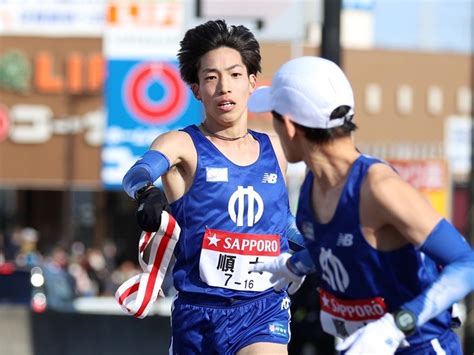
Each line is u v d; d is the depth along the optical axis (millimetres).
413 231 10484
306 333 25875
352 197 10820
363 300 11148
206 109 14523
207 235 14391
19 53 70188
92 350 32250
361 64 77625
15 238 68875
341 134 10914
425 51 78625
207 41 14508
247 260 14445
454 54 79188
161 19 65000
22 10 69875
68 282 41375
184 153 14227
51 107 70688
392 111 78062
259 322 14547
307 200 11344
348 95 10938
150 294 14078
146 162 13406
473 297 34344
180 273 14633
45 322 32344
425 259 10984
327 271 11344
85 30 69062
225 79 14398
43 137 70938
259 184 14523
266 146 14750
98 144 70312
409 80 78375
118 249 82500
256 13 26859
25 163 71188
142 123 65688
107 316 32469
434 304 10289
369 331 10273
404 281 10961
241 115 14547
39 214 87000
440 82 79000
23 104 70875
